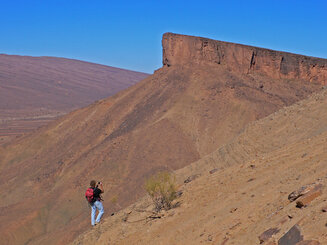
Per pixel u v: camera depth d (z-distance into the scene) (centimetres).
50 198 7550
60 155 10000
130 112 10262
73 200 7269
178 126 8469
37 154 10712
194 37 10681
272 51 11500
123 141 8331
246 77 10694
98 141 9981
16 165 10638
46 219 6944
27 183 8994
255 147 2373
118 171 7438
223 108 8744
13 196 8644
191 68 10531
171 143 7912
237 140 2711
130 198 6406
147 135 8300
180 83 10081
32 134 11944
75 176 8106
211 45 10600
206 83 9750
